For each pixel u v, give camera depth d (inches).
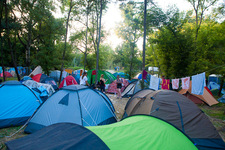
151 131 93.2
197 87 242.7
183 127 160.4
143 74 377.7
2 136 169.5
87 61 866.1
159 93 195.9
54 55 673.6
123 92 457.4
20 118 203.9
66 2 594.6
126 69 664.4
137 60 654.5
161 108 177.6
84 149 60.7
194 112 173.3
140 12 476.4
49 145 60.0
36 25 660.7
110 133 84.0
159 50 453.7
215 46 417.1
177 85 285.9
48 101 194.7
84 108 186.4
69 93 196.4
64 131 73.7
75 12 598.2
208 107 338.3
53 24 616.1
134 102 236.8
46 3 553.9
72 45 733.3
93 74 576.1
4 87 213.0
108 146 69.3
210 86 579.8
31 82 306.2
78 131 74.7
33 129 177.9
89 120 182.2
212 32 419.5
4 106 200.4
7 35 476.7
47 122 176.9
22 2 494.0
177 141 89.7
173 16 422.0
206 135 158.2
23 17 537.3
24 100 216.4
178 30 422.0
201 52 432.1
